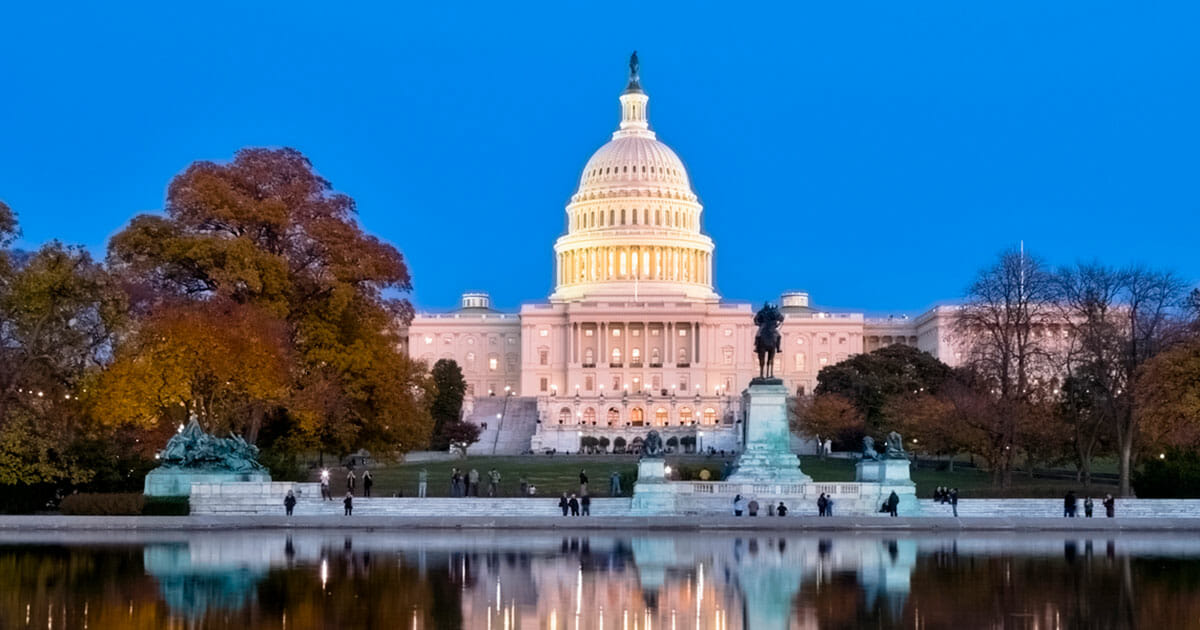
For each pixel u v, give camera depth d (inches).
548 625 1766.7
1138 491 4163.4
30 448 3597.4
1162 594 2046.0
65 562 2458.2
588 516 3494.1
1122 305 6358.3
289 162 4731.8
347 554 2635.3
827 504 3595.0
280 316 4345.5
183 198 4431.6
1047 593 2059.5
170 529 3294.8
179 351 3954.2
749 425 3905.0
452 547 2810.0
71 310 3927.2
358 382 4522.6
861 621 1804.9
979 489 4286.4
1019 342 4859.7
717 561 2516.0
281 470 4146.2
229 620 1791.3
